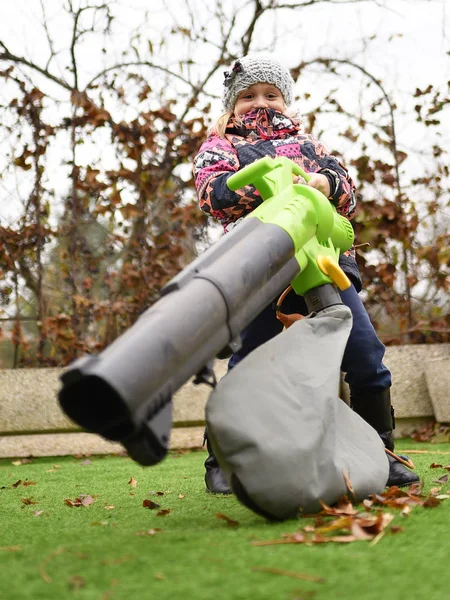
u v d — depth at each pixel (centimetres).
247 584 93
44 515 179
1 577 100
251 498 130
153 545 117
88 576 99
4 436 362
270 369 138
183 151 461
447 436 360
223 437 130
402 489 182
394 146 476
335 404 141
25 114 441
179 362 116
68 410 112
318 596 87
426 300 467
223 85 223
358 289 206
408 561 102
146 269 445
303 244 155
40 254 436
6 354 577
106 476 273
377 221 461
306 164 205
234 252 136
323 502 135
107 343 438
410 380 377
